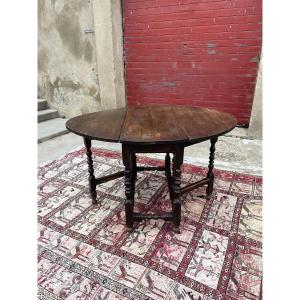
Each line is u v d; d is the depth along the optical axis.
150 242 2.01
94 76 5.18
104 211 2.44
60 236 2.10
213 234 2.08
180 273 1.72
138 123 2.17
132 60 4.99
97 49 4.84
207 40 4.32
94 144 4.26
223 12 4.09
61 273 1.74
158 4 4.45
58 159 3.66
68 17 5.00
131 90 5.22
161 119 2.28
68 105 5.69
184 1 4.27
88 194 2.74
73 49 5.19
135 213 2.13
